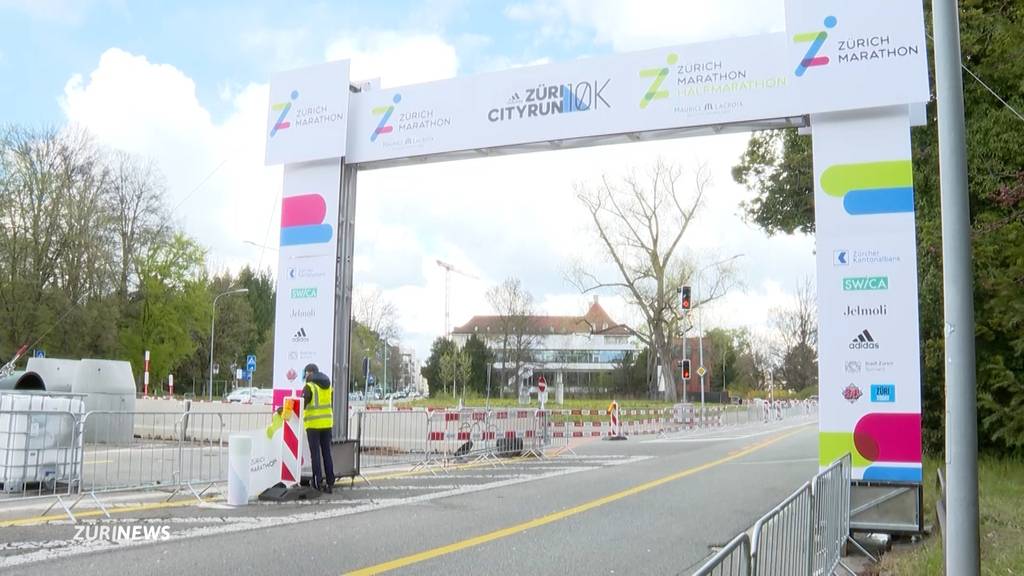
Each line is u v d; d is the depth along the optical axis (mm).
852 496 9469
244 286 87250
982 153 15289
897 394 9438
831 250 9797
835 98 9758
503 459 18609
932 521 9945
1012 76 14953
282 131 13195
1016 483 12953
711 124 10797
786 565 5234
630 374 68750
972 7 15555
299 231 13094
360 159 12914
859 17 9758
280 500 11141
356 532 8984
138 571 6934
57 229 44250
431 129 12477
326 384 12055
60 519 9375
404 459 17656
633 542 8836
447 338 69000
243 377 68312
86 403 20359
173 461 14766
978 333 14664
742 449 22406
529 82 11922
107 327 46375
